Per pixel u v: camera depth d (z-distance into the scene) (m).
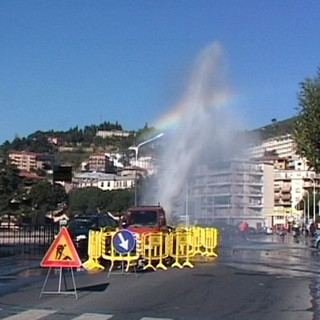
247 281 21.56
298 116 38.44
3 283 19.73
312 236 72.38
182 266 27.72
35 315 13.32
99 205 90.19
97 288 18.81
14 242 42.06
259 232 91.50
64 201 77.19
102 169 140.50
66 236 16.30
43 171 113.19
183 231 30.02
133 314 13.84
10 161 86.19
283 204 149.75
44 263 16.30
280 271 25.83
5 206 70.06
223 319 13.53
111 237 24.59
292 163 149.88
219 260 32.28
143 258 25.80
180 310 14.64
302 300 16.81
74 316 13.30
